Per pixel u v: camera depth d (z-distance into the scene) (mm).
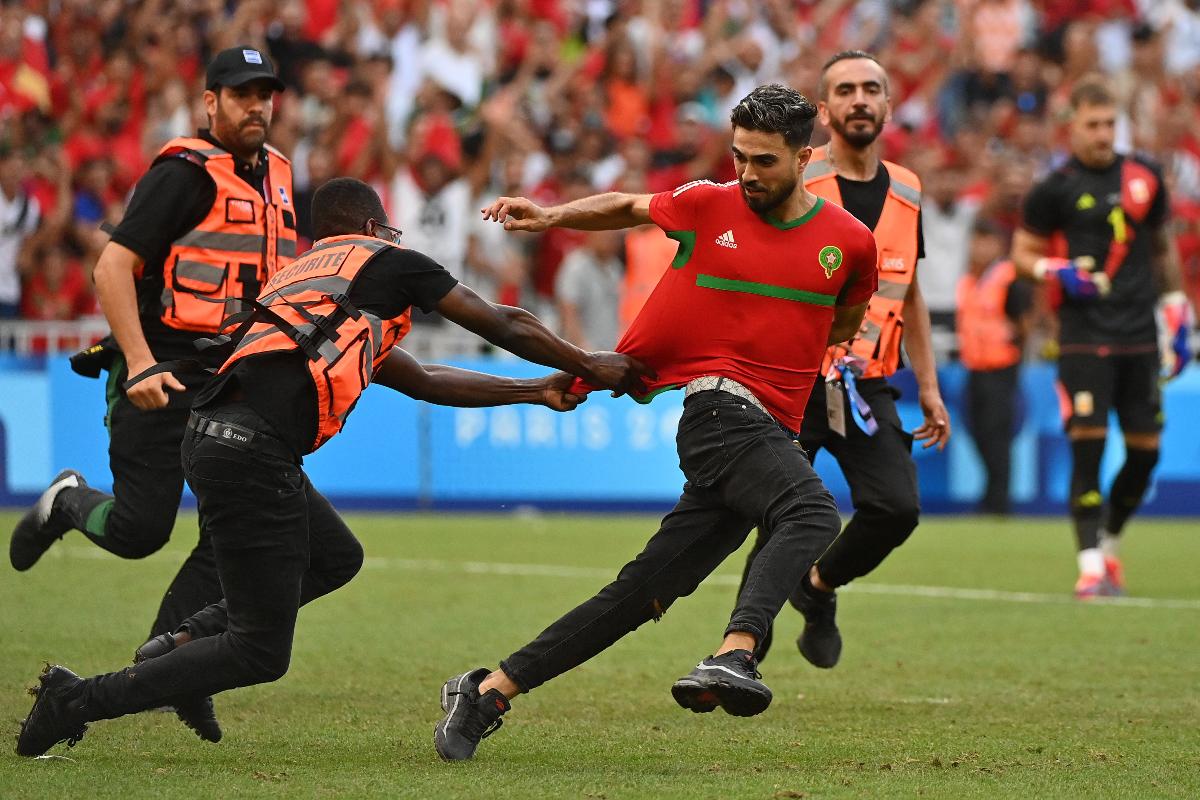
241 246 18547
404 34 53281
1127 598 30094
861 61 20359
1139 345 30516
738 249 15891
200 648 15172
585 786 14477
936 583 32062
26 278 45000
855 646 24672
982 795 14273
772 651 24312
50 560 33188
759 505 15594
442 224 47312
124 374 18391
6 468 42125
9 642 23422
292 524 15016
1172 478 45406
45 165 45375
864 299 16609
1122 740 17406
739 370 15969
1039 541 39250
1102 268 30406
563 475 44281
